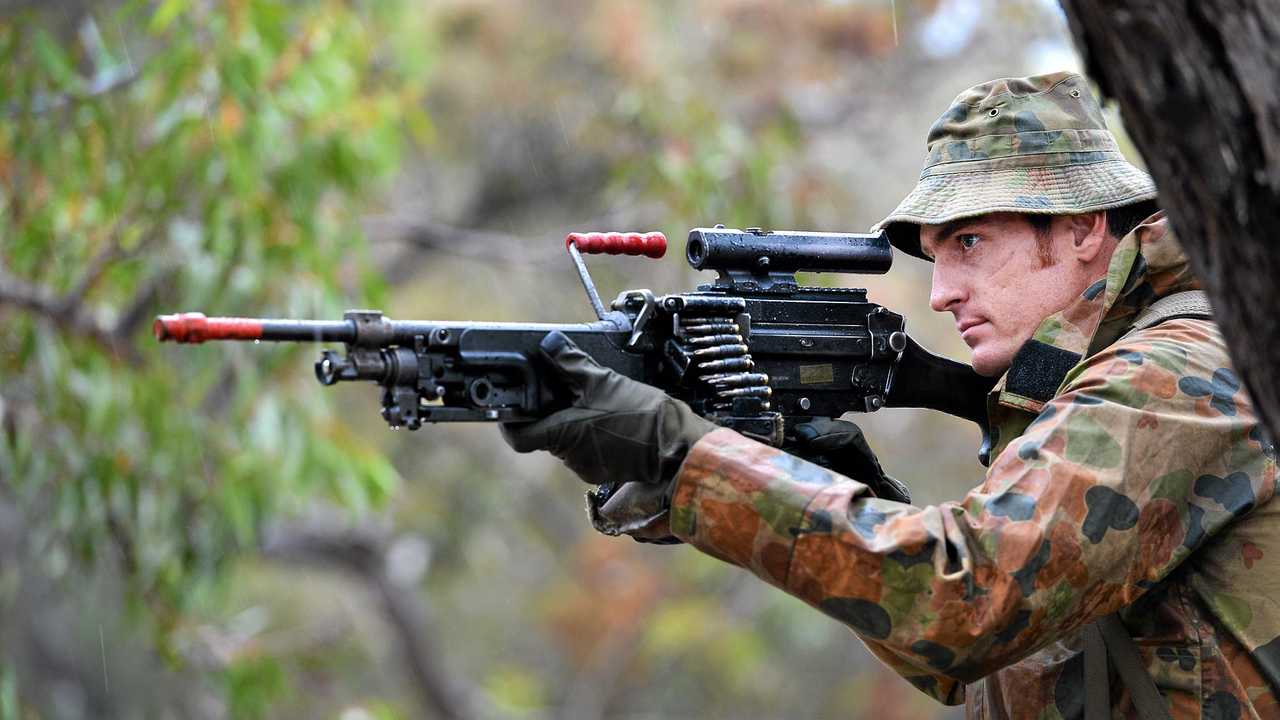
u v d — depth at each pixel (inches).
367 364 270.4
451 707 1433.3
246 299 727.7
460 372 277.1
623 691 1883.6
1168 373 267.7
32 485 730.2
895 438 1496.1
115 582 888.3
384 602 1382.9
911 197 309.4
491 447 1657.2
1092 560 254.7
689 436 270.7
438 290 1528.1
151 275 740.7
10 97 720.3
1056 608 255.0
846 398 330.3
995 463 266.7
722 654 1734.7
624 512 288.4
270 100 718.5
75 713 1409.9
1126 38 183.6
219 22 705.0
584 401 274.8
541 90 1323.8
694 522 266.8
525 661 2118.6
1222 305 192.2
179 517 766.5
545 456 1694.1
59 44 858.1
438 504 1627.7
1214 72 179.8
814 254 325.1
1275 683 268.8
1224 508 265.9
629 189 1050.1
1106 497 256.7
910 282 1358.3
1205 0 177.2
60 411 732.0
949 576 253.3
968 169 305.4
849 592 257.1
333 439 778.2
